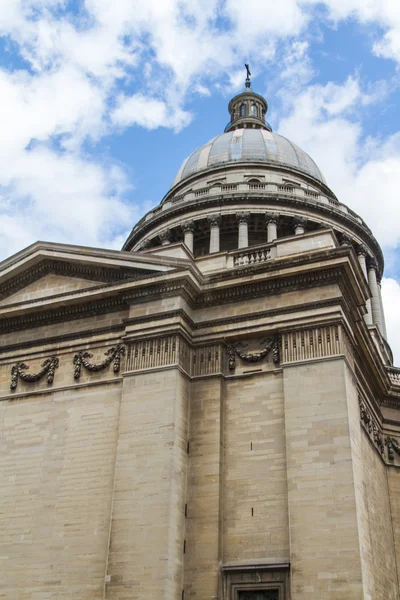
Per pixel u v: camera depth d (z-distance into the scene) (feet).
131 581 98.43
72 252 132.26
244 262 125.29
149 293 120.78
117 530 102.99
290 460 102.63
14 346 131.75
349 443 100.42
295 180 259.80
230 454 109.60
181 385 112.78
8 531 114.21
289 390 107.96
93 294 125.18
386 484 141.28
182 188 267.80
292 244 122.42
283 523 101.19
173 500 103.09
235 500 105.70
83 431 117.39
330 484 98.58
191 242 232.73
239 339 117.29
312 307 112.57
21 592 107.96
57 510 112.27
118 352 121.39
